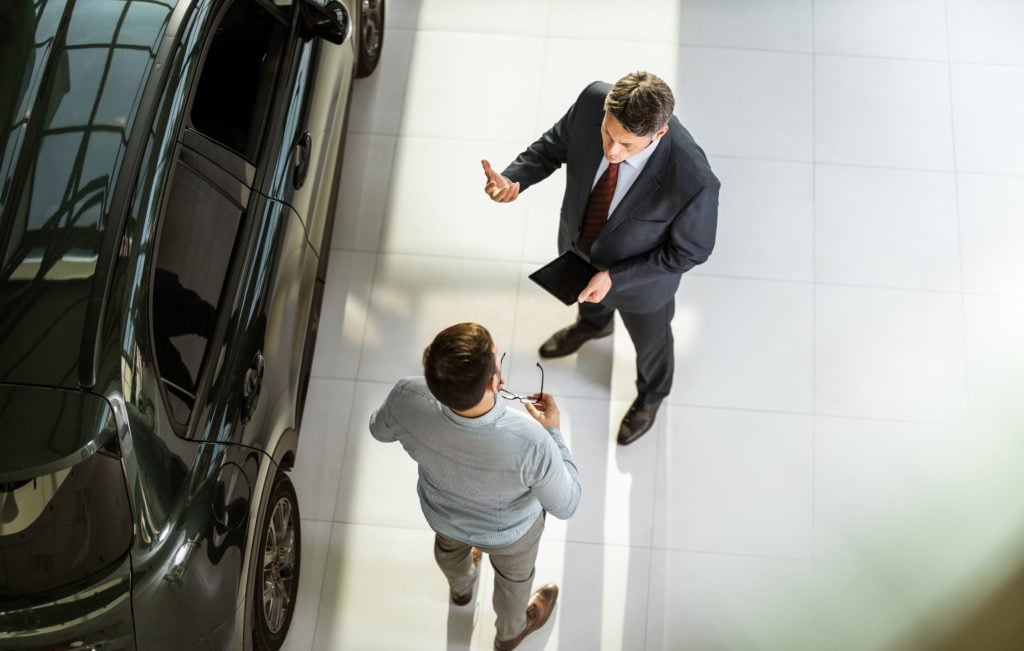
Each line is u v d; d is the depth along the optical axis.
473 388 1.77
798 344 3.43
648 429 3.27
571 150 2.47
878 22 3.95
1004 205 3.64
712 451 3.28
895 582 3.09
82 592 2.13
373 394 3.38
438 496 2.19
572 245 2.76
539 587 3.07
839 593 3.07
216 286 2.46
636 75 2.14
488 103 3.86
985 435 3.29
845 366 3.40
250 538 2.46
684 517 3.18
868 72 3.86
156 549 2.21
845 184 3.68
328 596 3.06
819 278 3.53
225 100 2.55
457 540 2.31
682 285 3.52
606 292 2.53
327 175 2.98
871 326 3.46
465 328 1.80
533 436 1.92
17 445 2.08
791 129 3.77
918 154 3.72
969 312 3.47
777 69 3.87
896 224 3.61
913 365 3.40
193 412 2.36
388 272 3.56
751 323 3.47
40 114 2.21
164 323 2.29
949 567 3.10
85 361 2.09
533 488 2.03
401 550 3.13
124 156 2.20
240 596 2.43
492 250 3.59
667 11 3.99
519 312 3.48
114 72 2.27
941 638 3.01
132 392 2.17
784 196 3.66
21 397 2.09
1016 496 3.20
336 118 3.02
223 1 2.51
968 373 3.38
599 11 4.00
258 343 2.56
